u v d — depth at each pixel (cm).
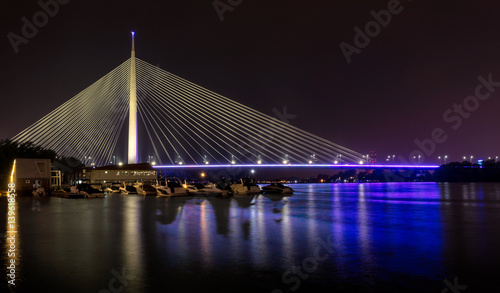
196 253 1470
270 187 6188
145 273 1207
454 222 2445
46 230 2033
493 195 6053
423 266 1286
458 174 16362
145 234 1898
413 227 2188
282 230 2045
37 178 5488
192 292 1042
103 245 1617
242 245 1619
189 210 3142
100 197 5047
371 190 8469
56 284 1107
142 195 5697
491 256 1431
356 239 1775
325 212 3062
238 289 1064
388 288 1074
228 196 5331
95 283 1115
